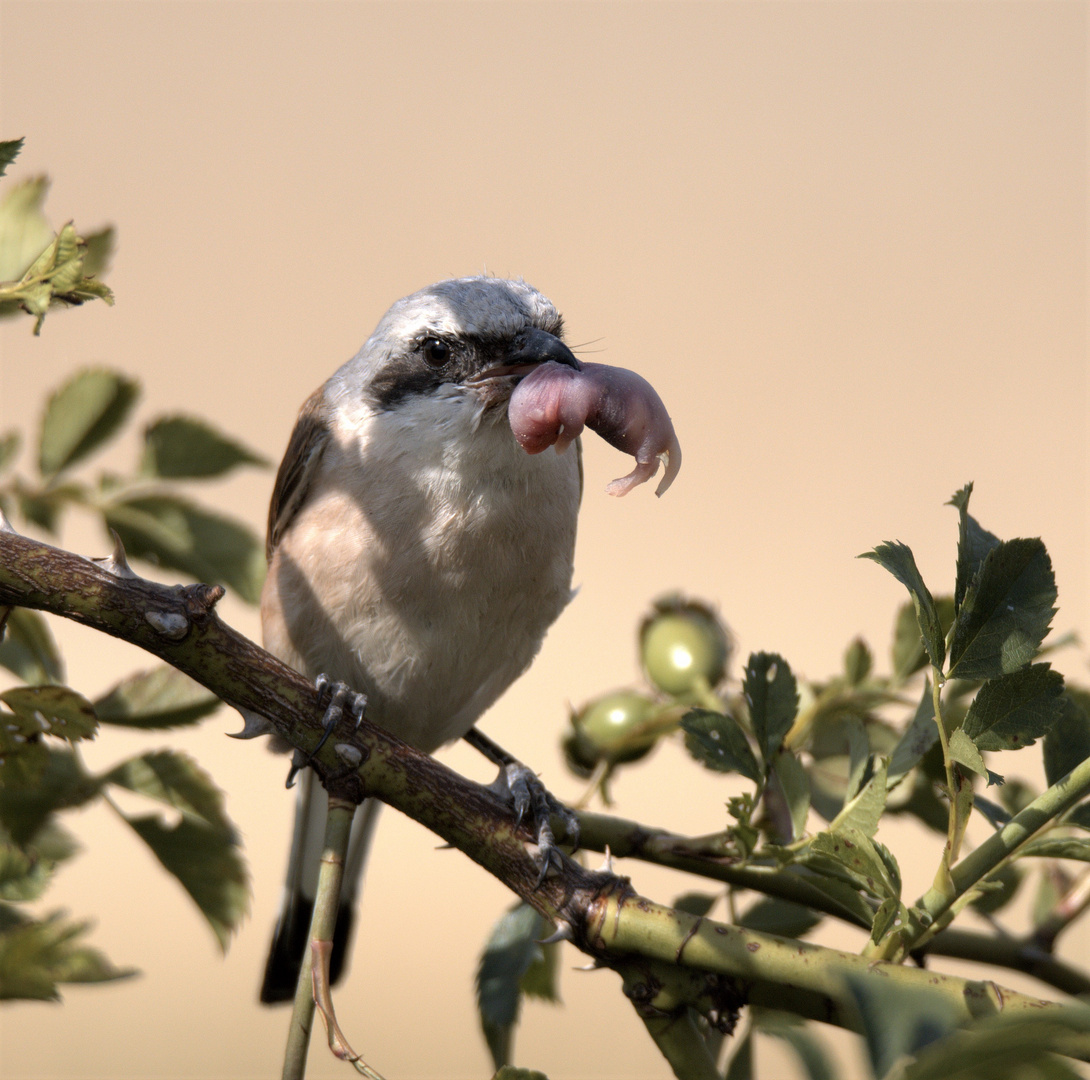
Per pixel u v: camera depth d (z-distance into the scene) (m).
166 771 3.72
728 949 3.37
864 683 4.64
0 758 3.37
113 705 3.88
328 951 3.42
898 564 3.29
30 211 3.87
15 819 3.60
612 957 3.48
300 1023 3.31
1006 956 4.27
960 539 3.40
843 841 3.26
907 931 3.32
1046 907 4.70
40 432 4.65
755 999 3.38
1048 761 3.49
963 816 3.33
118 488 4.70
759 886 4.12
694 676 4.98
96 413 4.68
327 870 3.59
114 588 3.66
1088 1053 1.91
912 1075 1.80
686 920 3.48
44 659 4.33
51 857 3.61
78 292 3.31
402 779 3.80
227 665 3.78
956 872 3.33
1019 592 3.30
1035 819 3.32
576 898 3.59
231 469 4.77
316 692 3.86
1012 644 3.26
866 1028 1.94
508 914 4.02
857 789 3.62
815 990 3.29
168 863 3.68
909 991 1.99
